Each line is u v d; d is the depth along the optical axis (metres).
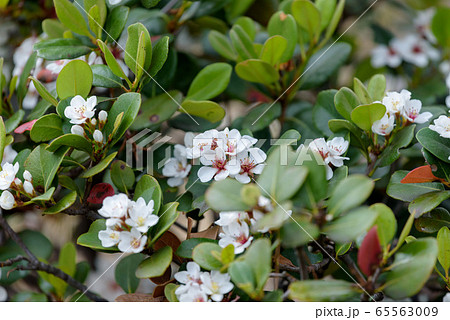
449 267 0.37
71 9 0.41
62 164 0.39
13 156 0.44
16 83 0.45
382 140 0.40
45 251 0.47
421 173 0.38
